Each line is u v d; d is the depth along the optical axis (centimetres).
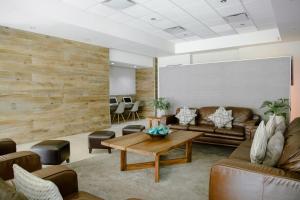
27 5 354
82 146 445
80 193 160
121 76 898
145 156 371
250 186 163
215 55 767
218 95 558
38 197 104
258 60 504
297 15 406
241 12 481
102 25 502
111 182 267
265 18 520
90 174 292
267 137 212
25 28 458
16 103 459
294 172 164
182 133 362
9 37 446
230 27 594
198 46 738
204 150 412
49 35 515
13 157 197
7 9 357
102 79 659
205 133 433
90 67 620
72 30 477
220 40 697
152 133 312
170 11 471
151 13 481
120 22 541
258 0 418
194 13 485
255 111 509
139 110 945
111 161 345
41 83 502
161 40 705
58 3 407
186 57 825
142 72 936
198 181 270
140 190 246
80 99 592
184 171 303
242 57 710
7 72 444
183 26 581
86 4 424
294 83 635
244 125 421
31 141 484
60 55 541
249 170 165
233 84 536
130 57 779
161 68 649
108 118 680
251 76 512
